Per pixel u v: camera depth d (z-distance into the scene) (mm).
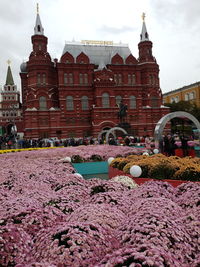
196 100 82938
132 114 66125
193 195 5129
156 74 70188
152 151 20641
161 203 4562
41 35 63875
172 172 9688
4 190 6902
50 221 4023
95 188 6383
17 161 15180
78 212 4219
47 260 2924
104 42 74688
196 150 23953
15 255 3068
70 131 62000
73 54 67938
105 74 62969
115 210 4297
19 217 3988
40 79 61656
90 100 64312
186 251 3123
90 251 2998
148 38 71938
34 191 6094
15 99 101500
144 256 2604
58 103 64250
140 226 3441
